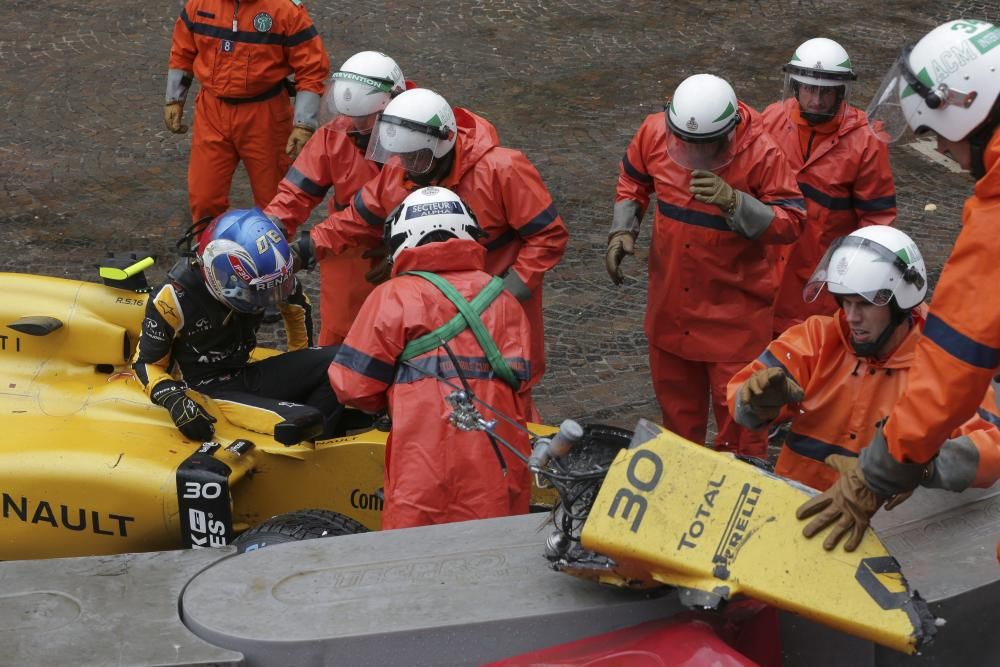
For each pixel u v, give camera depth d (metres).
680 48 16.58
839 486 3.36
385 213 7.13
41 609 3.55
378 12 17.50
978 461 3.83
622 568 3.42
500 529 3.94
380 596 3.58
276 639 3.38
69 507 5.81
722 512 3.36
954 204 12.04
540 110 14.45
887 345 4.68
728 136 6.44
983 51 3.48
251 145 10.29
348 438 6.03
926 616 3.19
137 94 14.56
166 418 6.14
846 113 7.65
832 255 4.64
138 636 3.43
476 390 5.04
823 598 3.21
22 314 6.26
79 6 17.53
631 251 7.33
